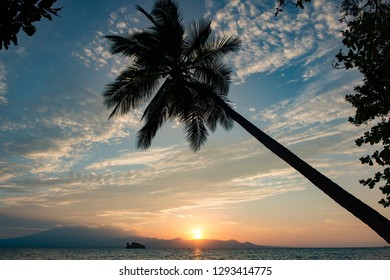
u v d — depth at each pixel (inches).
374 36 219.3
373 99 236.1
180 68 549.0
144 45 543.8
